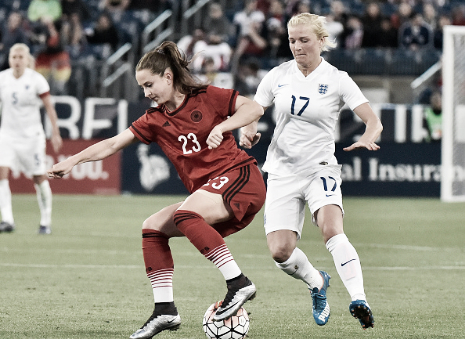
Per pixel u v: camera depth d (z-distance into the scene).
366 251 28.72
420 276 22.91
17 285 20.41
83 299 18.44
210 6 68.19
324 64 16.20
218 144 13.48
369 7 63.09
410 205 48.34
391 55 62.28
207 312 14.13
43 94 32.12
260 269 23.98
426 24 63.47
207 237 13.28
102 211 43.22
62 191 53.19
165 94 13.90
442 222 39.38
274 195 16.14
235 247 29.84
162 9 69.19
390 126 52.62
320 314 15.85
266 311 17.38
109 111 51.47
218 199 13.86
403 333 15.12
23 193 53.09
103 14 62.09
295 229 15.91
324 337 14.73
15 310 16.98
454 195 49.66
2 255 26.33
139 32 67.25
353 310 13.84
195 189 14.47
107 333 14.74
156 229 13.96
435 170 52.88
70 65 55.78
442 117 51.59
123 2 68.69
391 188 52.88
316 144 16.09
